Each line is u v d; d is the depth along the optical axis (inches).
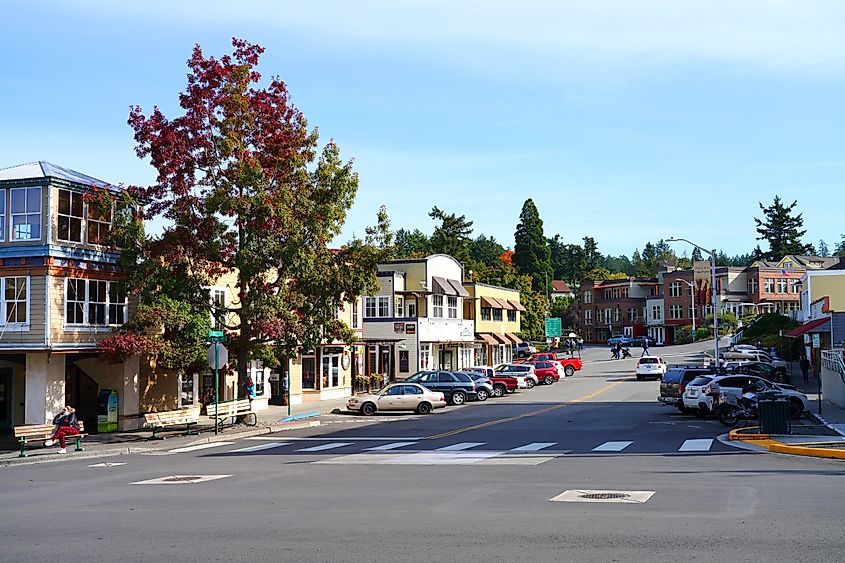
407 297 2459.4
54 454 957.2
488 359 3053.6
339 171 1245.7
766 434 925.2
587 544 387.9
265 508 523.8
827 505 479.2
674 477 627.2
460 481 638.5
